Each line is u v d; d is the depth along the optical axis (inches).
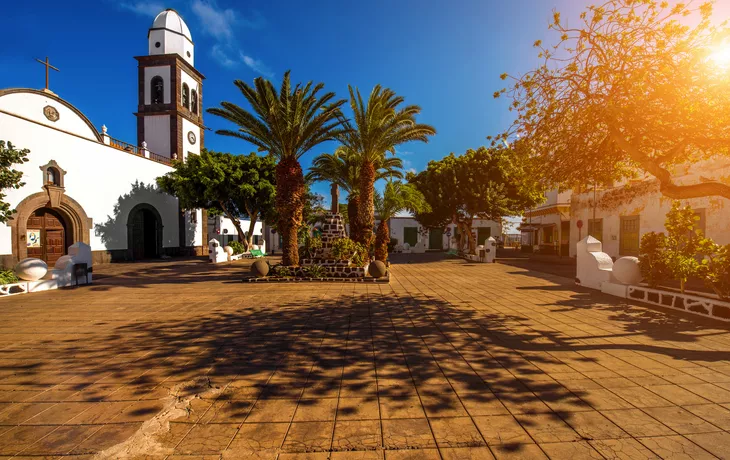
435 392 134.5
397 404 125.4
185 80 1163.3
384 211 708.0
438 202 880.9
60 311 289.1
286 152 511.2
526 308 288.7
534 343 194.1
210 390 139.1
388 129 543.5
